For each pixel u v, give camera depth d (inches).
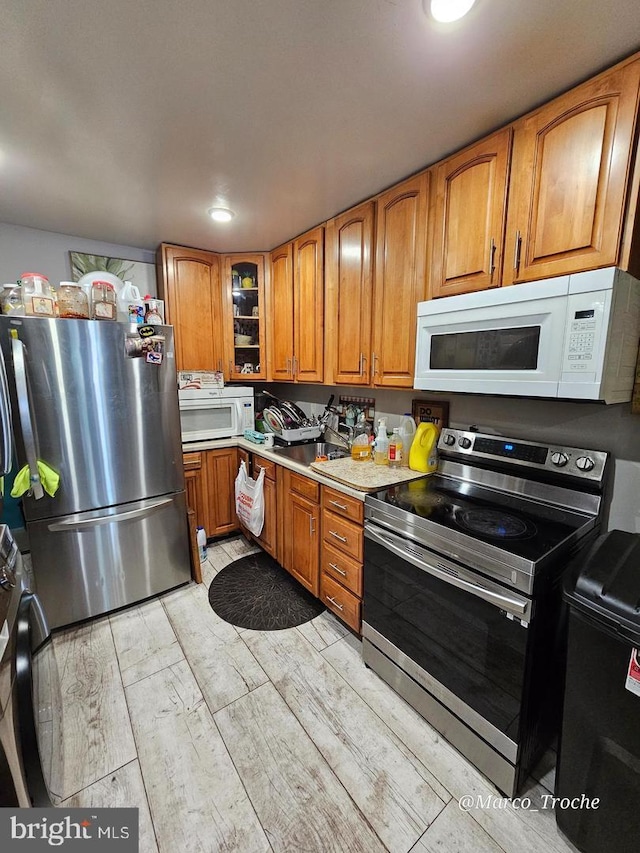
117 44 40.6
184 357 110.7
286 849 42.6
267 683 64.8
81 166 65.9
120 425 80.4
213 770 50.8
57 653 71.5
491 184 55.8
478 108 51.2
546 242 50.2
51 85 46.6
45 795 41.4
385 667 63.9
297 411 113.7
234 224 92.3
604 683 37.7
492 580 46.7
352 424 100.9
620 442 55.5
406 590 58.7
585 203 46.3
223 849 42.6
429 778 50.0
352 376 85.0
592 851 40.6
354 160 64.2
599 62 43.0
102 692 62.8
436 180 64.1
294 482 87.1
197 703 60.9
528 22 37.7
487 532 50.1
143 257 113.0
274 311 111.4
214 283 113.9
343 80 46.1
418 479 72.4
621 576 39.2
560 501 59.4
